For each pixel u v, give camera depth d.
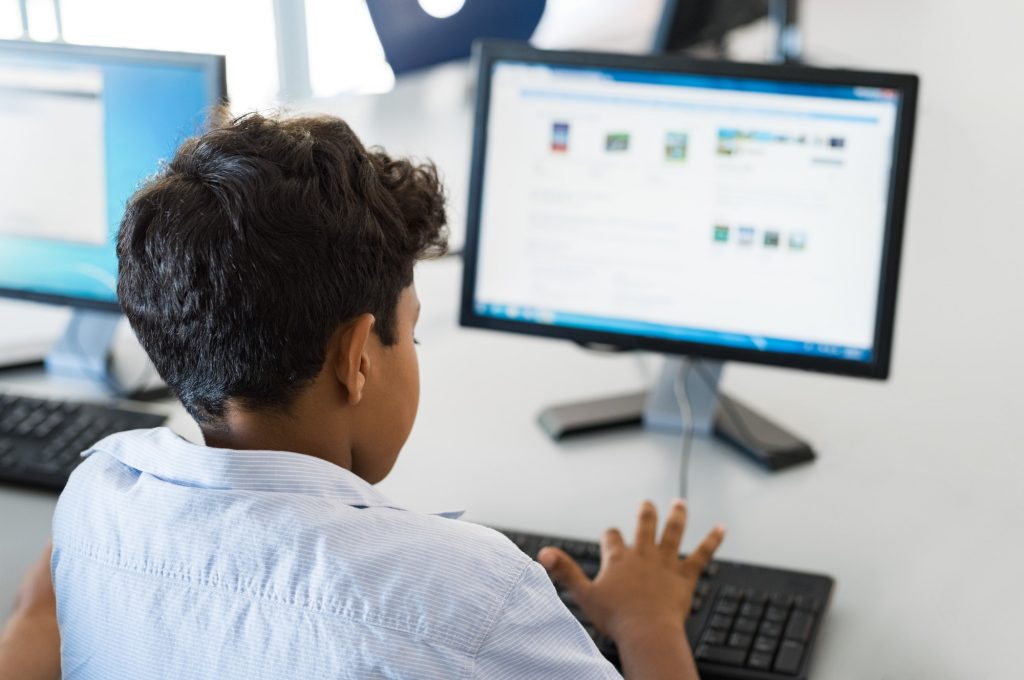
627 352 1.65
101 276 1.48
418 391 0.84
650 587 1.04
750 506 1.27
